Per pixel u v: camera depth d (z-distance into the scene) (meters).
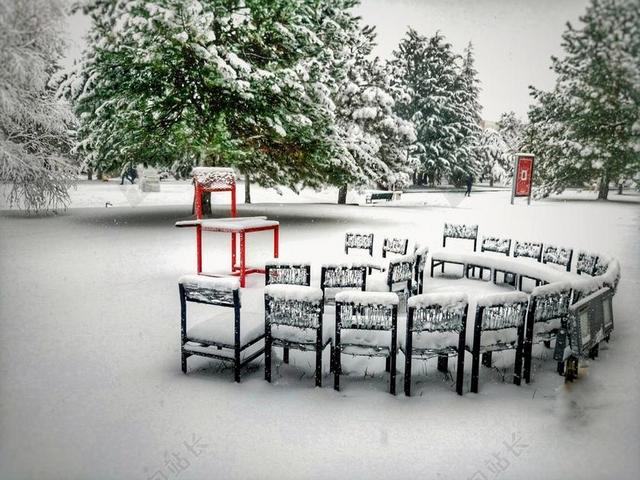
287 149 15.72
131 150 14.28
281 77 13.64
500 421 3.47
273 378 4.16
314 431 3.29
